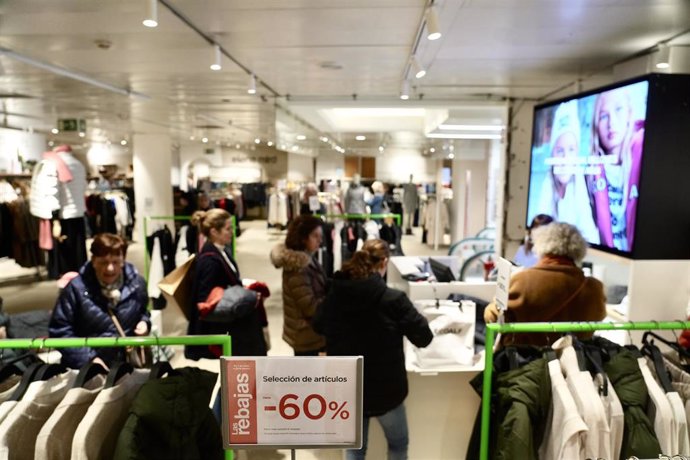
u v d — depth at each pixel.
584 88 3.99
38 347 1.56
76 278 2.20
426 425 2.38
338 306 1.96
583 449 1.49
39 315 2.86
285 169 16.94
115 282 2.28
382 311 1.93
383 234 5.66
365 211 8.11
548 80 3.99
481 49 3.09
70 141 11.88
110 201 8.89
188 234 5.23
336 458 2.72
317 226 2.77
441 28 2.65
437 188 11.23
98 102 5.58
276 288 6.61
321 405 1.22
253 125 8.17
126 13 2.46
